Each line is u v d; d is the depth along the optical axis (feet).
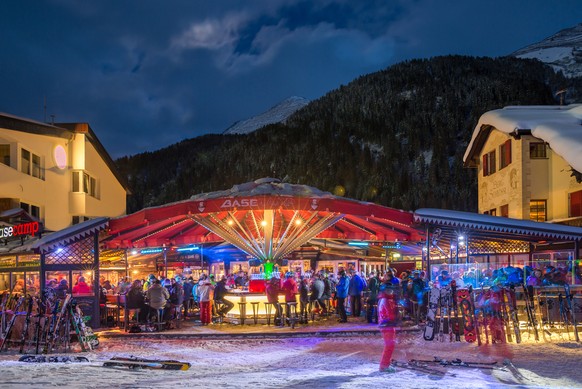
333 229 90.68
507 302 51.47
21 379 29.04
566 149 88.28
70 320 50.62
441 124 522.88
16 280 73.67
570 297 54.03
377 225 84.02
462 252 78.79
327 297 71.36
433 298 53.62
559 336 53.93
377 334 57.62
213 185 605.31
